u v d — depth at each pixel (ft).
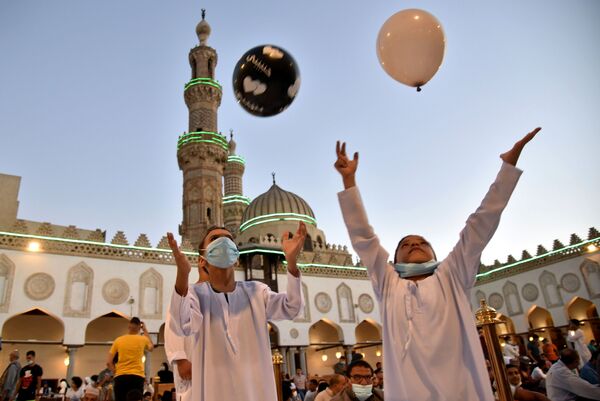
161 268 69.77
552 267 82.23
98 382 35.83
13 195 80.23
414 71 12.97
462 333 8.98
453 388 8.41
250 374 9.99
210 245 10.65
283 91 14.08
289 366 74.13
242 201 152.25
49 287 60.49
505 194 9.19
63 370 65.46
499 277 90.99
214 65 120.37
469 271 9.39
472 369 8.66
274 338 76.54
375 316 86.43
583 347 42.96
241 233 117.50
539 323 86.89
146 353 63.46
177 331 9.52
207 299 10.55
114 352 25.41
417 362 8.83
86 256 64.59
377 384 33.65
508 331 87.15
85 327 60.95
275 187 122.83
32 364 35.96
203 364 9.93
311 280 82.58
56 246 63.05
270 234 110.93
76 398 41.52
